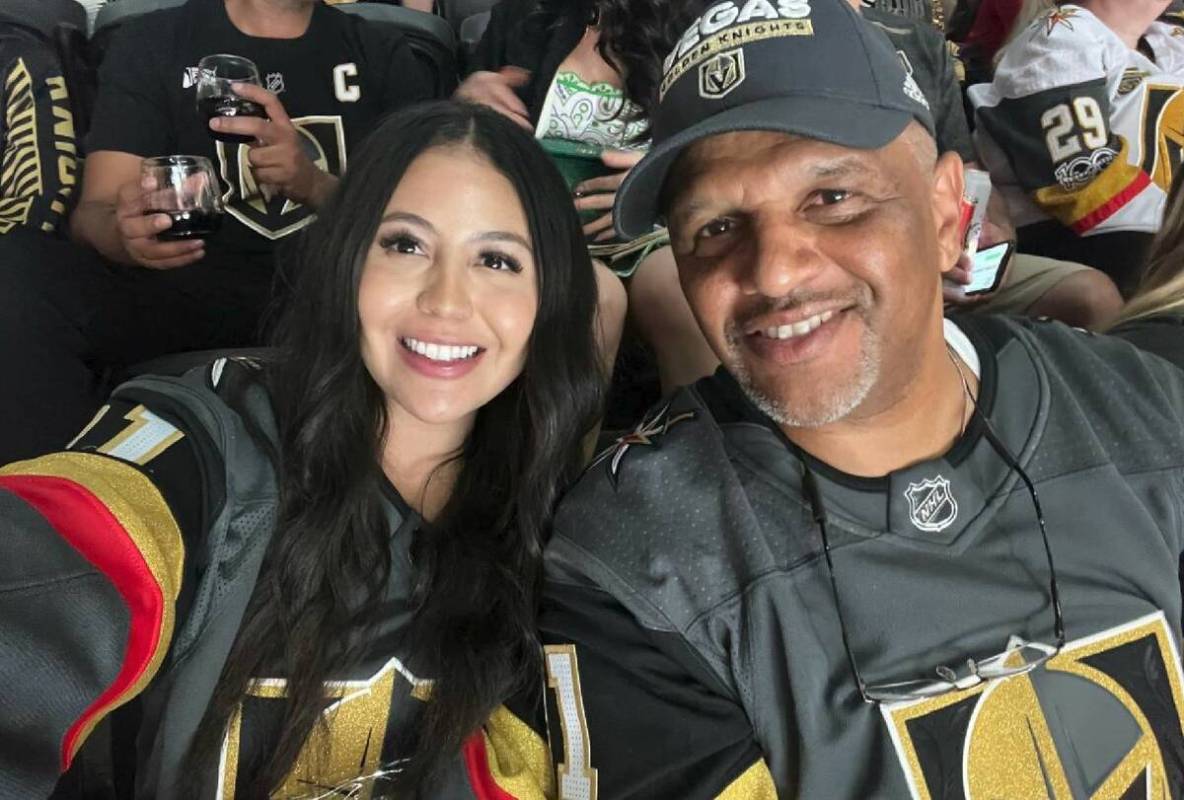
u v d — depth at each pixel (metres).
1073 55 2.16
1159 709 0.88
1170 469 0.93
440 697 1.01
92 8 2.29
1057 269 1.91
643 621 0.89
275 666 1.00
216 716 0.96
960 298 1.71
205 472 0.94
